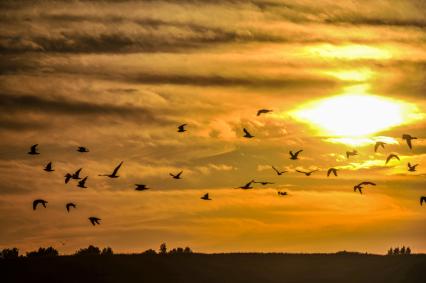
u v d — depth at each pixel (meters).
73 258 186.62
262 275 185.50
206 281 179.88
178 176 127.69
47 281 174.25
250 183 133.12
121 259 187.12
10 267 180.50
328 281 180.62
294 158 128.25
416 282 174.38
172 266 185.88
